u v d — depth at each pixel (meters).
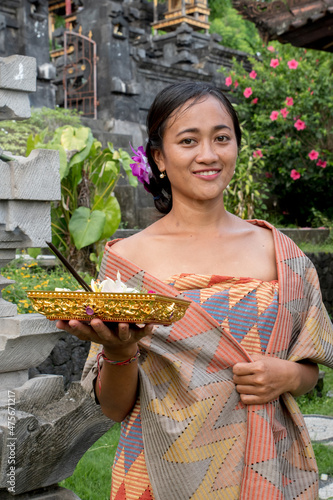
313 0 5.33
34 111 8.54
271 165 8.82
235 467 1.49
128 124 10.65
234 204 7.80
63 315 1.29
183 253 1.65
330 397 4.65
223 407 1.51
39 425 2.19
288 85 8.93
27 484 2.26
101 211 5.34
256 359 1.54
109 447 3.55
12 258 2.39
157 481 1.49
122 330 1.26
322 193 9.30
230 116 1.67
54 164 2.35
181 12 14.84
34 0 10.17
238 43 19.05
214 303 1.56
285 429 1.58
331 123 8.97
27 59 2.34
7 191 2.24
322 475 3.24
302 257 1.70
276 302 1.58
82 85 11.22
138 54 11.39
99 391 1.58
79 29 11.32
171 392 1.54
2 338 2.30
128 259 1.68
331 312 6.66
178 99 1.63
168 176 1.69
